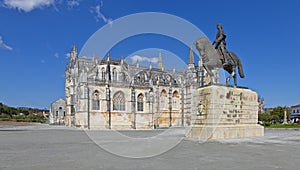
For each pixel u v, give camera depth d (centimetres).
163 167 1102
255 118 2744
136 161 1258
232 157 1372
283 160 1284
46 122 11738
